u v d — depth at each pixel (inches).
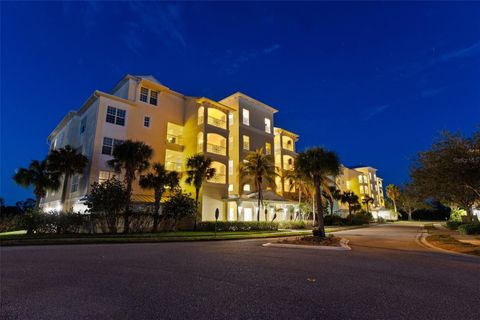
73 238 673.0
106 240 634.2
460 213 1497.3
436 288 241.4
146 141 1200.2
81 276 285.0
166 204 966.4
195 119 1307.8
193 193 1190.9
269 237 843.4
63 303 198.8
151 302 200.7
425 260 394.3
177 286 245.3
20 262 368.2
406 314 178.5
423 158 800.3
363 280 269.9
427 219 2967.5
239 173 1314.0
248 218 1347.2
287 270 318.0
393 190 2974.9
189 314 176.9
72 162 969.5
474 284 256.2
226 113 1370.6
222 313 178.4
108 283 255.8
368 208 2792.8
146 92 1259.8
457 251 492.1
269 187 1491.1
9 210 1898.4
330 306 193.0
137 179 1099.9
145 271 311.0
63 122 1421.0
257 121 1555.1
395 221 2711.6
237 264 357.4
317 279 273.3
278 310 184.2
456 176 680.4
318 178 705.0
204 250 509.7
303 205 1450.5
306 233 961.5
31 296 215.8
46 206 1406.3
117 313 178.9
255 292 226.7
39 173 994.7
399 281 266.5
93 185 874.1
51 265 347.3
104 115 1084.5
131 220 908.0
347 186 2807.6
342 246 550.0
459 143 672.4
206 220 1163.3
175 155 1323.8
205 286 245.6
